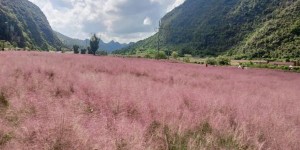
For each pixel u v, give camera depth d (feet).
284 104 32.27
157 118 19.86
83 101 21.71
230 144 17.70
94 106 21.48
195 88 36.63
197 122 20.29
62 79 32.60
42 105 18.88
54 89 27.22
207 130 20.13
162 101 24.30
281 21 497.05
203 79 52.24
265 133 19.69
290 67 172.35
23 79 30.89
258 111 25.54
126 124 16.21
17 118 17.61
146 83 35.91
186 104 26.03
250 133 19.44
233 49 628.69
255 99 32.19
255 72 101.14
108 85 29.07
